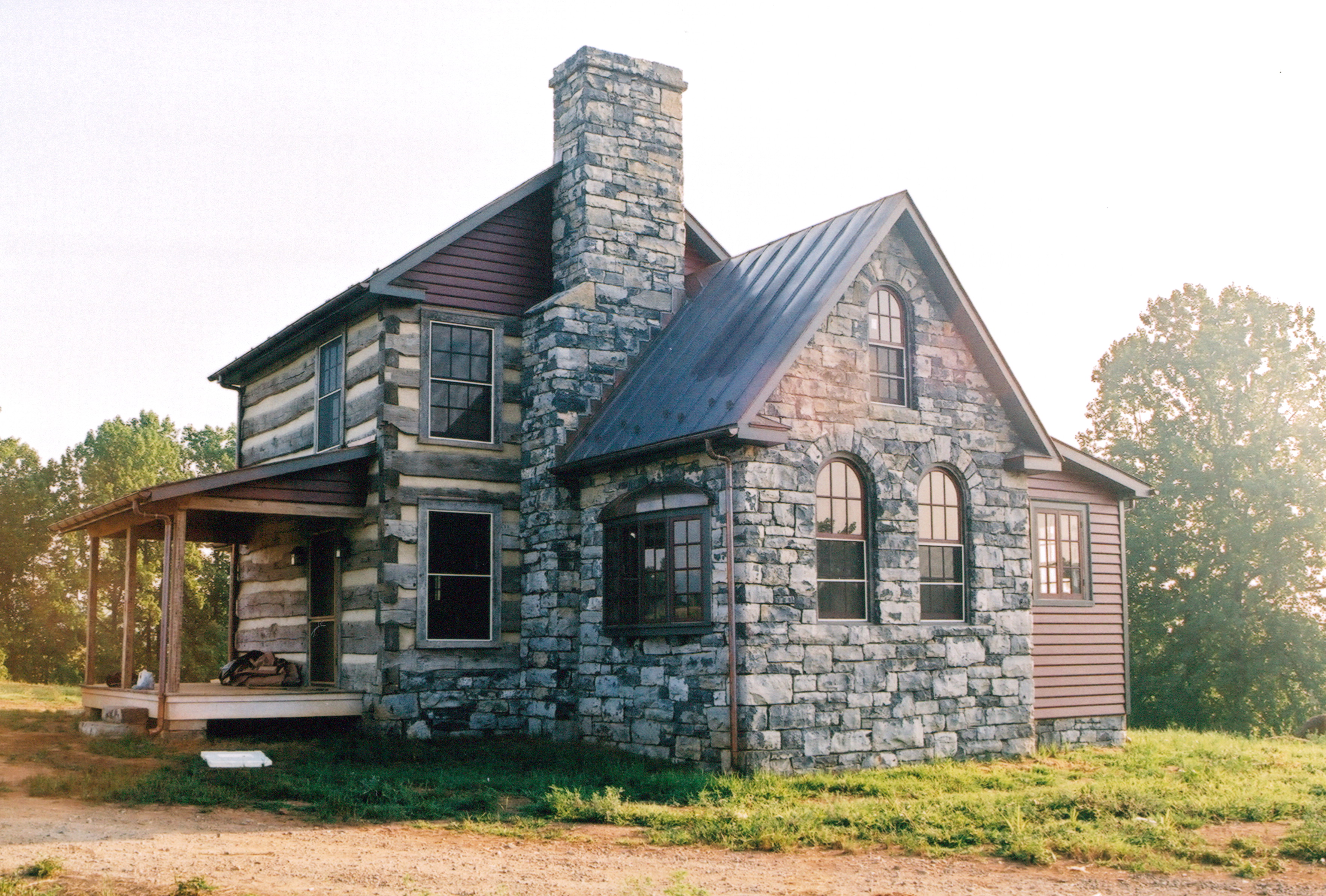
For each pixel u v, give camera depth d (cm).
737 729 1421
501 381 1848
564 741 1705
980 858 972
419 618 1730
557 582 1731
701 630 1475
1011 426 1770
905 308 1678
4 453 5469
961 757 1623
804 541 1498
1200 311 4209
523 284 1894
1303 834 1008
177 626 1641
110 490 5425
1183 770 1561
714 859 974
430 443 1775
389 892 823
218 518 1975
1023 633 1728
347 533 1834
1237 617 3819
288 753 1540
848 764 1497
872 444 1590
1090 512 2016
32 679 5216
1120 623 2020
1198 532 4000
